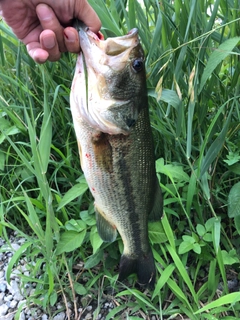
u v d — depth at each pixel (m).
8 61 0.54
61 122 0.48
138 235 0.36
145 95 0.32
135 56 0.30
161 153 0.47
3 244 0.47
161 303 0.39
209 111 0.47
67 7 0.31
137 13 0.42
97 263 0.41
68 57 0.46
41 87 0.49
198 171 0.37
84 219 0.40
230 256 0.38
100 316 0.39
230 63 0.45
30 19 0.33
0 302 0.41
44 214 0.43
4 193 0.46
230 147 0.42
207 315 0.36
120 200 0.34
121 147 0.32
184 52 0.37
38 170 0.34
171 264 0.38
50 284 0.37
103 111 0.30
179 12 0.40
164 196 0.43
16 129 0.45
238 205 0.37
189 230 0.44
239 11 0.40
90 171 0.32
